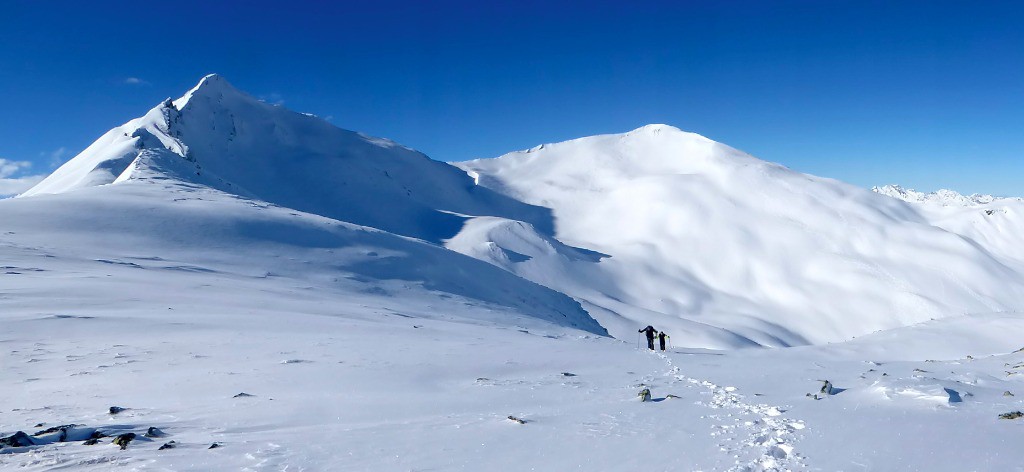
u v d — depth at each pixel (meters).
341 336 24.50
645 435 8.82
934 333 37.41
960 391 11.77
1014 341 34.88
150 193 73.88
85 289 30.00
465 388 14.55
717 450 7.75
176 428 9.53
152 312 26.47
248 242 59.03
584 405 11.98
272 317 28.53
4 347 18.09
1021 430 8.28
